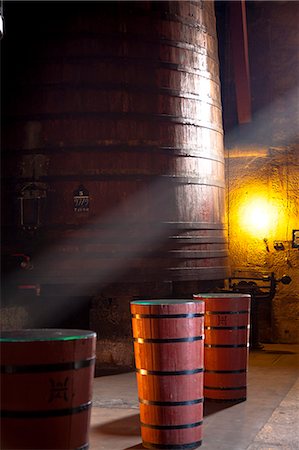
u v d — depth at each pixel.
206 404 7.02
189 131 9.54
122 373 8.86
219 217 10.01
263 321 12.32
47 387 3.46
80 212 8.98
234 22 11.85
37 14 9.27
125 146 9.08
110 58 9.16
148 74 9.27
